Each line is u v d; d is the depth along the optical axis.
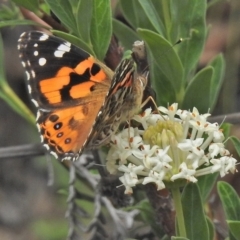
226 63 0.75
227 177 0.74
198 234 0.57
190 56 0.59
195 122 0.57
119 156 0.57
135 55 0.58
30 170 1.12
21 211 1.08
